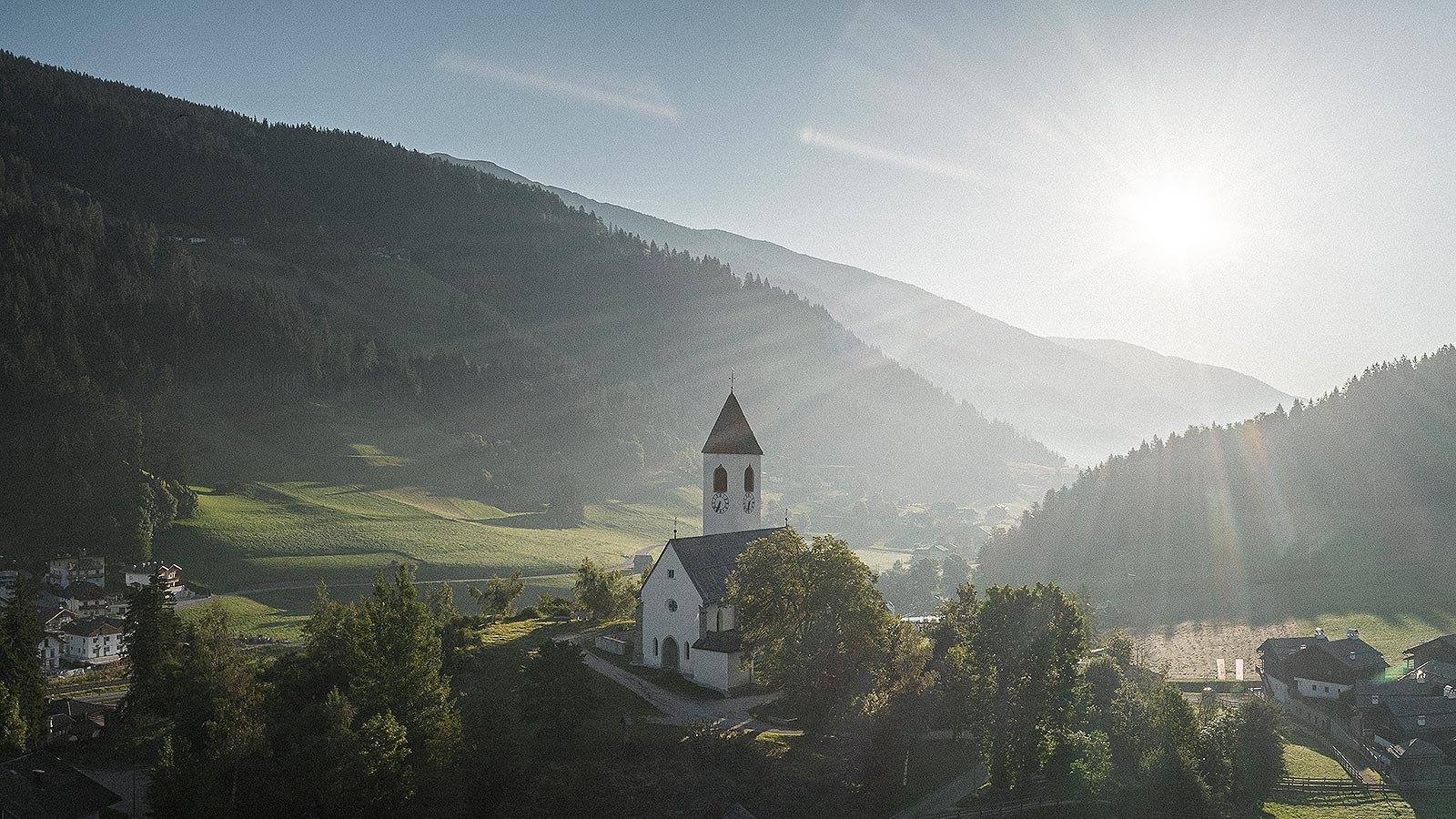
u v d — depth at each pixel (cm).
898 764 7169
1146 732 7444
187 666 8212
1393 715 9669
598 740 7094
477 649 9369
